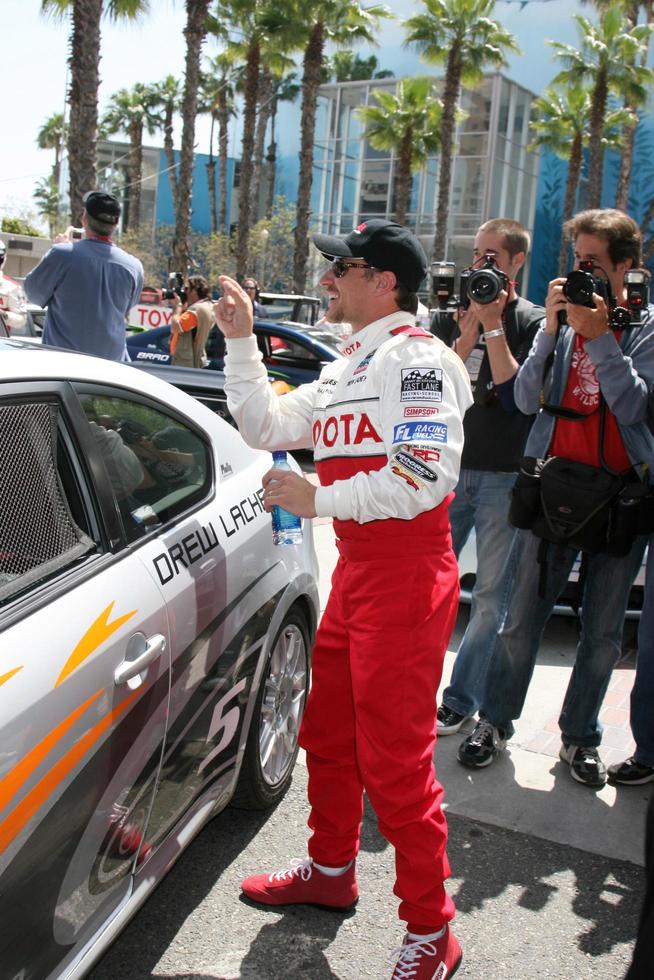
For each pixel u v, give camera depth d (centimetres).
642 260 312
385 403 219
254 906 267
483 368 356
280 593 293
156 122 4788
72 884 190
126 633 205
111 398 242
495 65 2889
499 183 3747
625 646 495
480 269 337
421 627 221
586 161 4266
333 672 244
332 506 216
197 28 2339
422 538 221
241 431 256
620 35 3075
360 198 3919
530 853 298
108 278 484
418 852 225
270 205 4988
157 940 251
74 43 1603
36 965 180
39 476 203
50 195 6022
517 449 351
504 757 358
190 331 869
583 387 314
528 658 342
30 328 1093
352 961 246
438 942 231
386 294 230
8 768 165
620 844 305
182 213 2498
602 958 252
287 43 2761
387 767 224
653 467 306
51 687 179
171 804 236
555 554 329
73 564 204
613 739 381
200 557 247
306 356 1017
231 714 265
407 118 2953
